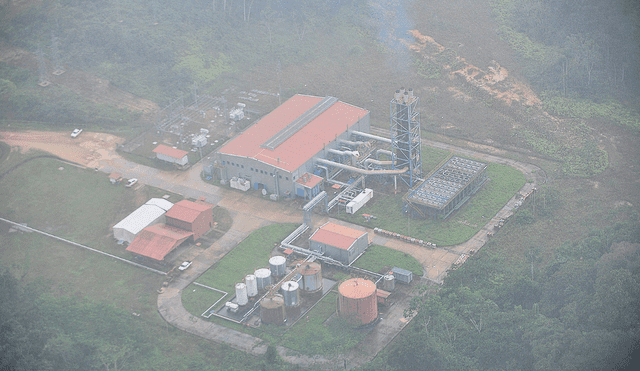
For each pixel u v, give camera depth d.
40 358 145.38
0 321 148.50
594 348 132.62
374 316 161.50
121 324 158.62
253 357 154.12
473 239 188.62
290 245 186.25
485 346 146.50
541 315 148.00
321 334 158.88
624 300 140.75
